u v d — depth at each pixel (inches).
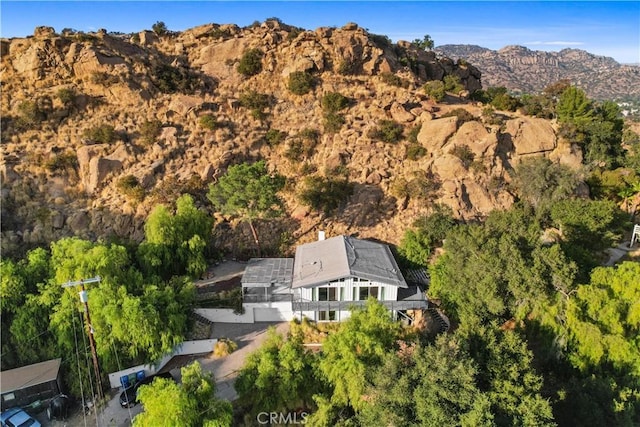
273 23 2775.6
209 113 2196.1
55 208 1828.2
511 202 1958.7
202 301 1576.0
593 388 1094.4
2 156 1892.2
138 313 1256.8
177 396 936.9
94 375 1282.0
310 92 2347.4
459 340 991.6
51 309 1337.4
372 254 1638.8
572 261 1280.8
